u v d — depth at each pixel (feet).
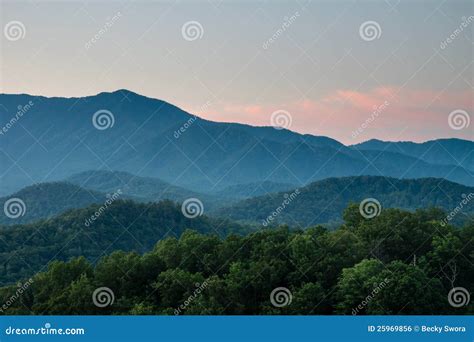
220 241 273.95
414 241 268.21
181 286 215.92
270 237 257.14
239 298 211.82
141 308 192.75
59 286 233.14
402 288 190.90
